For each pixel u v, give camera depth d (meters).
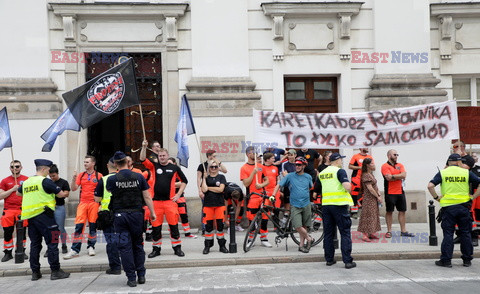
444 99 12.24
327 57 12.40
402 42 12.45
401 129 9.88
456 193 7.70
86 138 12.16
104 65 12.23
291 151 10.88
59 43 11.96
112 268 7.74
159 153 8.73
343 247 7.79
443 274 7.18
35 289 6.85
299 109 12.73
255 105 12.03
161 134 12.33
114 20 12.11
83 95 8.65
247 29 12.24
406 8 12.48
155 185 8.67
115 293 6.46
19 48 11.73
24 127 11.55
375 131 9.92
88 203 8.94
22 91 11.65
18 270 7.91
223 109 11.95
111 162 8.28
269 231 11.55
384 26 12.45
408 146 12.14
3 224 8.82
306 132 9.94
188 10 12.23
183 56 12.23
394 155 10.02
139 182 7.01
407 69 12.43
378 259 8.42
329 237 7.99
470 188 9.24
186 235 10.73
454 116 9.70
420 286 6.43
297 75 12.52
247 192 10.83
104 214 7.32
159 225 8.70
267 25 12.34
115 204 6.89
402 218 10.16
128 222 6.82
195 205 11.68
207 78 12.11
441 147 12.22
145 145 8.77
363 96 12.49
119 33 12.12
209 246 8.89
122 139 15.40
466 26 12.73
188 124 9.72
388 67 12.39
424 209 12.08
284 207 10.48
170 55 12.20
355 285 6.57
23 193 7.47
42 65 11.78
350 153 12.23
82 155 11.98
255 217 9.12
